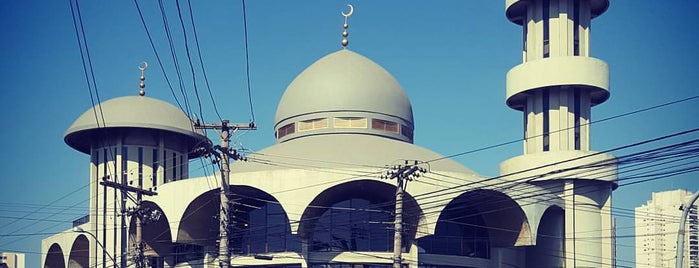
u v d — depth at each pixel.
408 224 58.88
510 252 67.38
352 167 63.50
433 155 70.62
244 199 64.75
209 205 64.19
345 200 63.41
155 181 74.62
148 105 75.50
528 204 64.19
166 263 71.00
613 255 68.94
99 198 75.25
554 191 66.62
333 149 68.06
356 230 62.88
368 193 62.84
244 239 64.88
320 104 72.81
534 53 70.81
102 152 75.75
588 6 71.00
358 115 72.38
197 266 68.44
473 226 66.19
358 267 62.22
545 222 68.62
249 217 65.12
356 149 68.00
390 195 61.75
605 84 69.50
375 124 72.56
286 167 67.12
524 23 72.81
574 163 67.25
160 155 75.31
